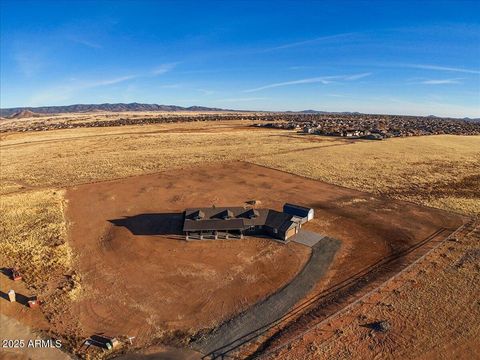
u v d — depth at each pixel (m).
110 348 26.31
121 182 74.44
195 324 29.33
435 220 52.19
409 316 29.50
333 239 45.38
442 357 25.02
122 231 48.62
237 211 47.84
